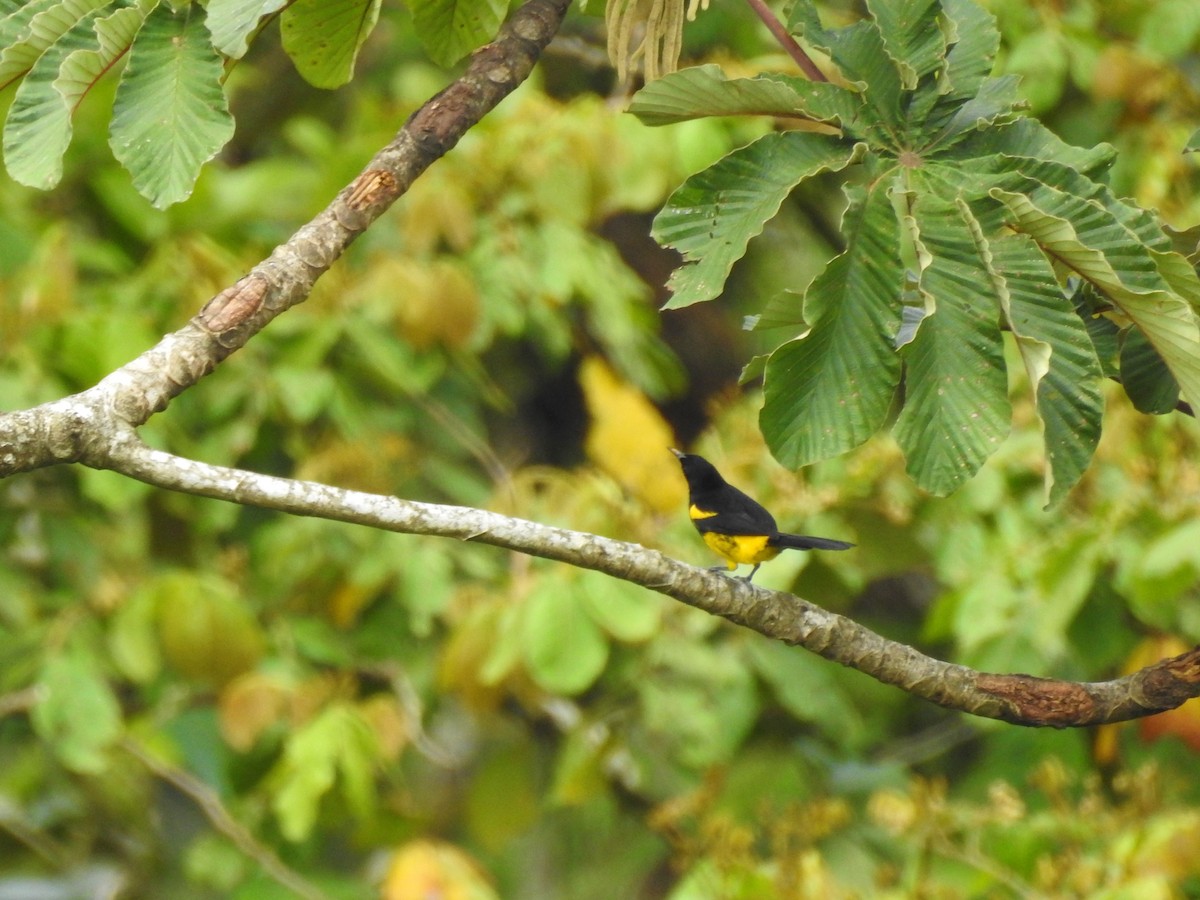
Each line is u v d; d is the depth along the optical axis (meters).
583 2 6.16
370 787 10.95
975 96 5.37
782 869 9.91
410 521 5.08
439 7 6.02
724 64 11.41
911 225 4.77
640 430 11.23
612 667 11.44
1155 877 8.80
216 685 10.91
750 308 16.05
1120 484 10.09
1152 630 10.77
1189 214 10.99
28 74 4.97
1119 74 11.70
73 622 11.18
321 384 11.30
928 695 5.68
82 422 4.80
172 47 4.87
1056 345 4.71
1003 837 9.69
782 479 10.48
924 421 4.70
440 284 11.34
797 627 5.57
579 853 14.60
